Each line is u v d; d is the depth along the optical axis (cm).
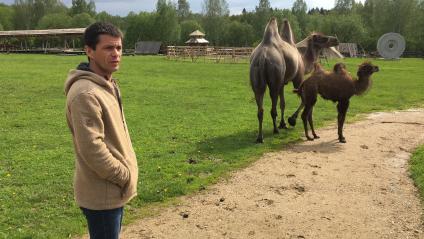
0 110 1298
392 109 1454
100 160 292
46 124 1111
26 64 3309
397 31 7812
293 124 1102
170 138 990
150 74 2620
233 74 2686
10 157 816
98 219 314
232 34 8750
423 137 1023
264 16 8656
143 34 8712
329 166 797
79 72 303
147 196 634
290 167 788
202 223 557
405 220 568
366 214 588
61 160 801
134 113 1300
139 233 528
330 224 557
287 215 584
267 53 958
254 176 737
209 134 1034
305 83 984
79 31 6091
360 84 947
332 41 1205
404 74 2909
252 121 1201
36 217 559
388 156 866
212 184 700
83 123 289
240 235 526
